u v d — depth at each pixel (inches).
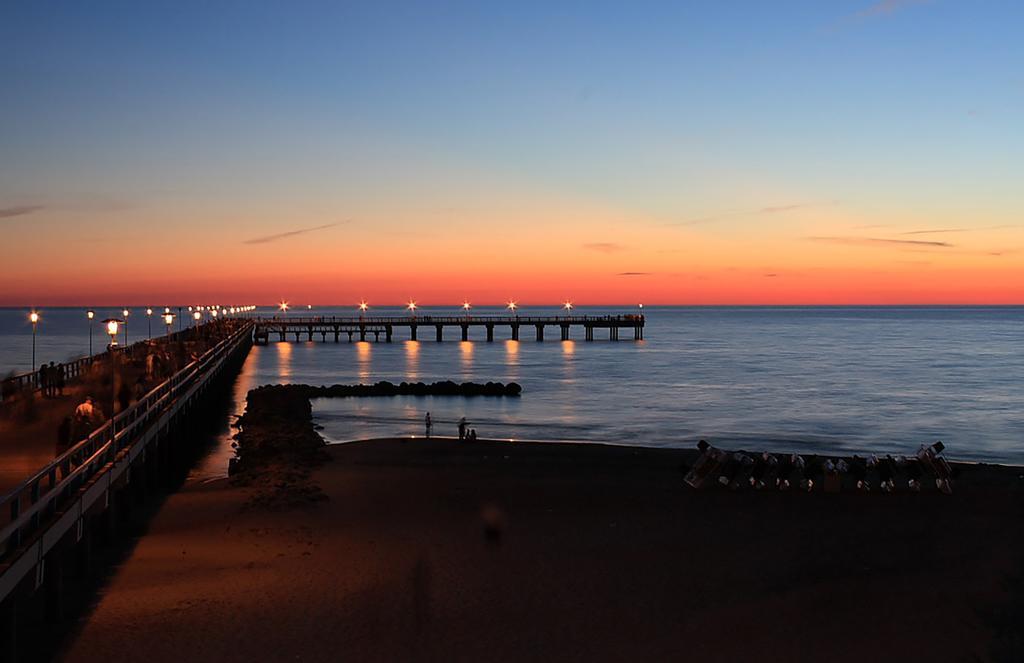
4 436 1123.3
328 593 751.1
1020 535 968.9
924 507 1094.4
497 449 1545.3
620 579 807.7
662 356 4510.3
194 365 1656.0
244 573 796.0
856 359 4308.6
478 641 660.7
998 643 655.8
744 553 893.8
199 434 1708.9
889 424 2105.1
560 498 1133.7
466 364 3983.8
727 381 3152.1
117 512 952.3
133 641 629.9
